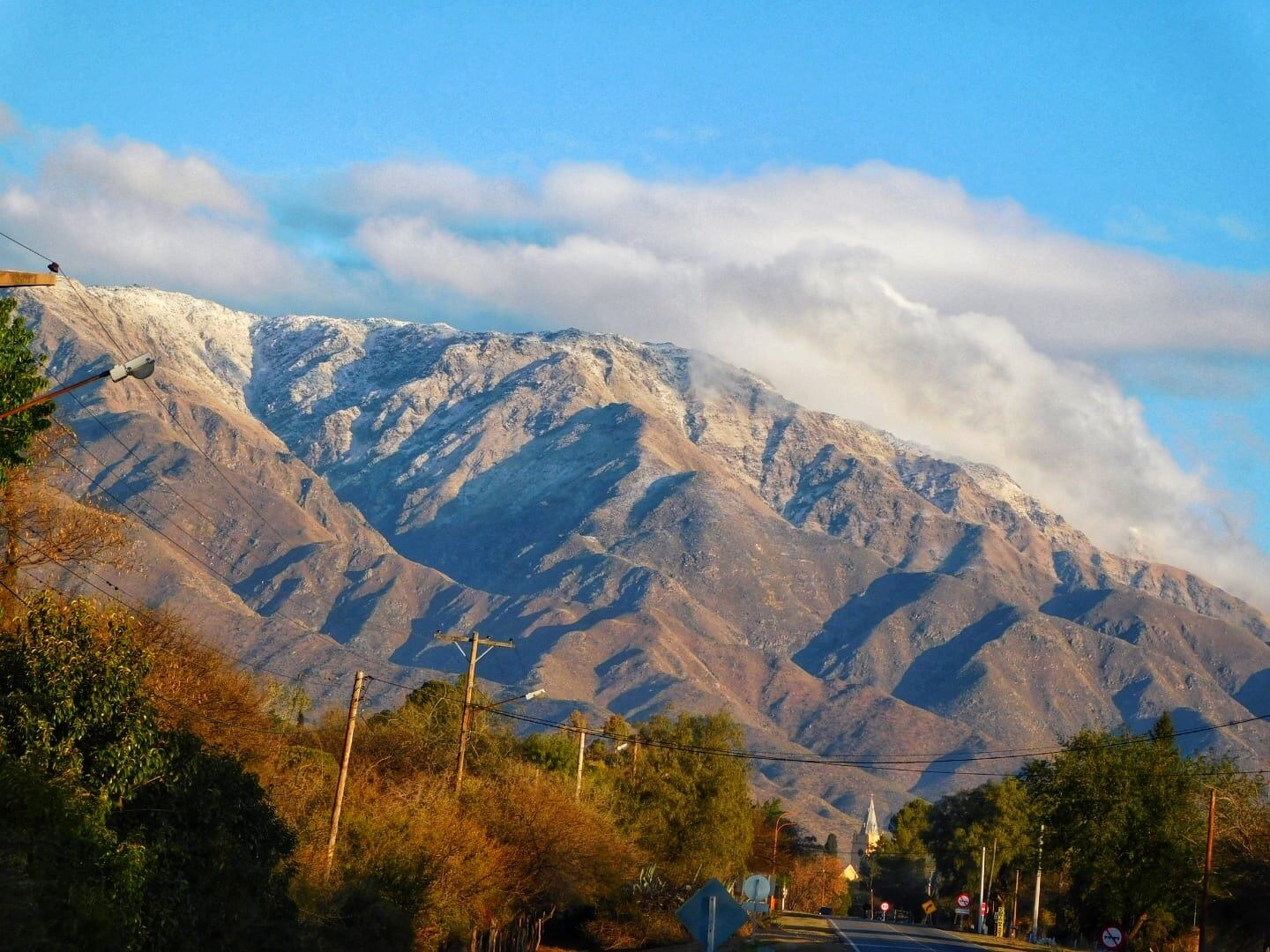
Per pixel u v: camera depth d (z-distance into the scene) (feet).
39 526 151.02
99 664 109.60
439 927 186.39
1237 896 231.91
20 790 95.96
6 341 115.03
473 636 217.56
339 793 163.63
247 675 193.98
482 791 228.43
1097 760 256.32
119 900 100.22
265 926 123.54
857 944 279.28
